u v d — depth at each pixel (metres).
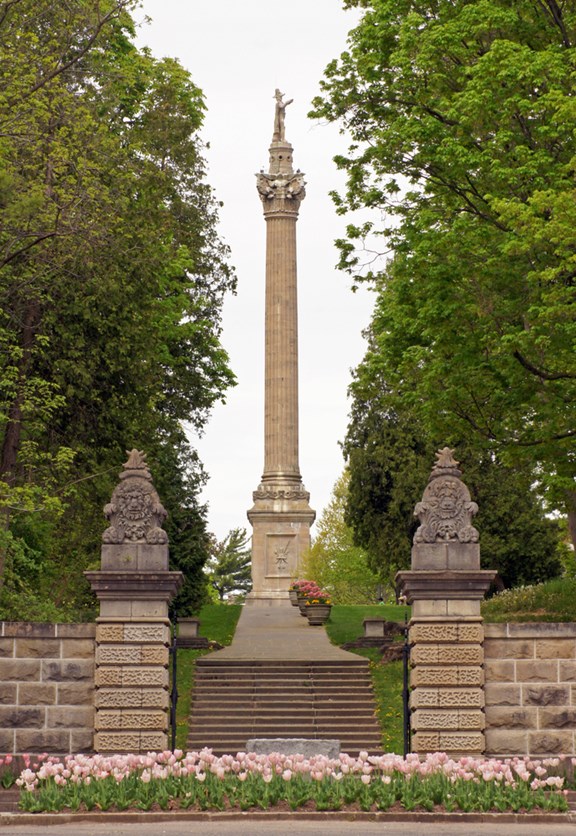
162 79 56.34
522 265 34.97
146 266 41.72
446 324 35.88
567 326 32.84
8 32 34.84
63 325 39.03
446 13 37.56
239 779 21.94
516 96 34.62
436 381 36.56
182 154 57.41
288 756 22.95
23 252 36.12
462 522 26.34
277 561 72.69
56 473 40.72
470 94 35.06
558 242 33.06
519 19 37.09
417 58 36.72
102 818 20.58
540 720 25.69
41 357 39.53
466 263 35.66
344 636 50.41
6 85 34.38
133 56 46.69
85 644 26.05
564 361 34.12
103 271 39.09
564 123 34.06
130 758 22.61
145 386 42.44
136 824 20.28
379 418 67.56
